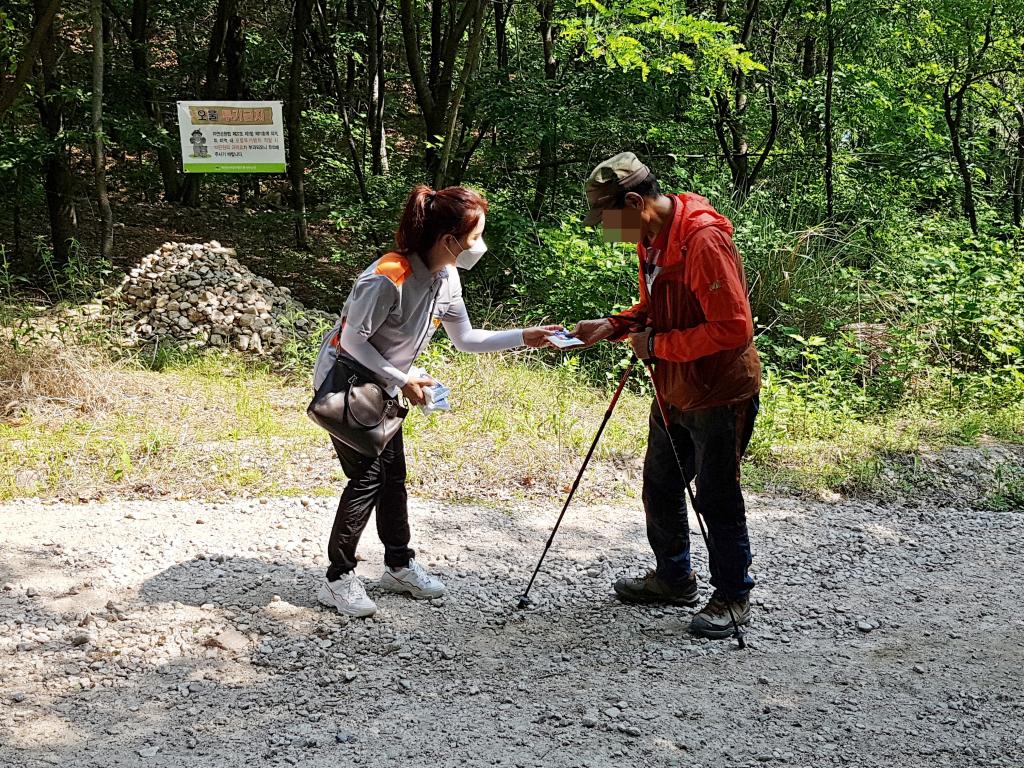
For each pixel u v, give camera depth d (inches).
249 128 339.3
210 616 144.6
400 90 703.1
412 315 136.4
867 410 285.4
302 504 193.6
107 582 155.0
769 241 354.0
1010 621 156.2
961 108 446.6
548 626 148.6
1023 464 241.9
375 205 408.8
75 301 334.3
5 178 390.9
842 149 464.1
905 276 353.4
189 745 112.3
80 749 110.7
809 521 203.0
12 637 136.3
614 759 112.2
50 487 196.5
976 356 327.0
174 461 211.5
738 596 146.2
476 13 365.7
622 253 338.0
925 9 419.5
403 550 154.4
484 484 211.2
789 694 129.6
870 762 113.6
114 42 605.0
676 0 343.0
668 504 151.3
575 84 393.4
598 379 304.2
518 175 440.1
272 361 308.8
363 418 135.3
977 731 121.2
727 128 454.6
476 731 117.4
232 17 538.6
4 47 362.9
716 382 135.5
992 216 458.0
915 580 173.6
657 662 137.9
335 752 111.9
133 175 550.6
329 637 140.6
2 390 245.6
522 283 360.5
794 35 493.4
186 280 324.8
